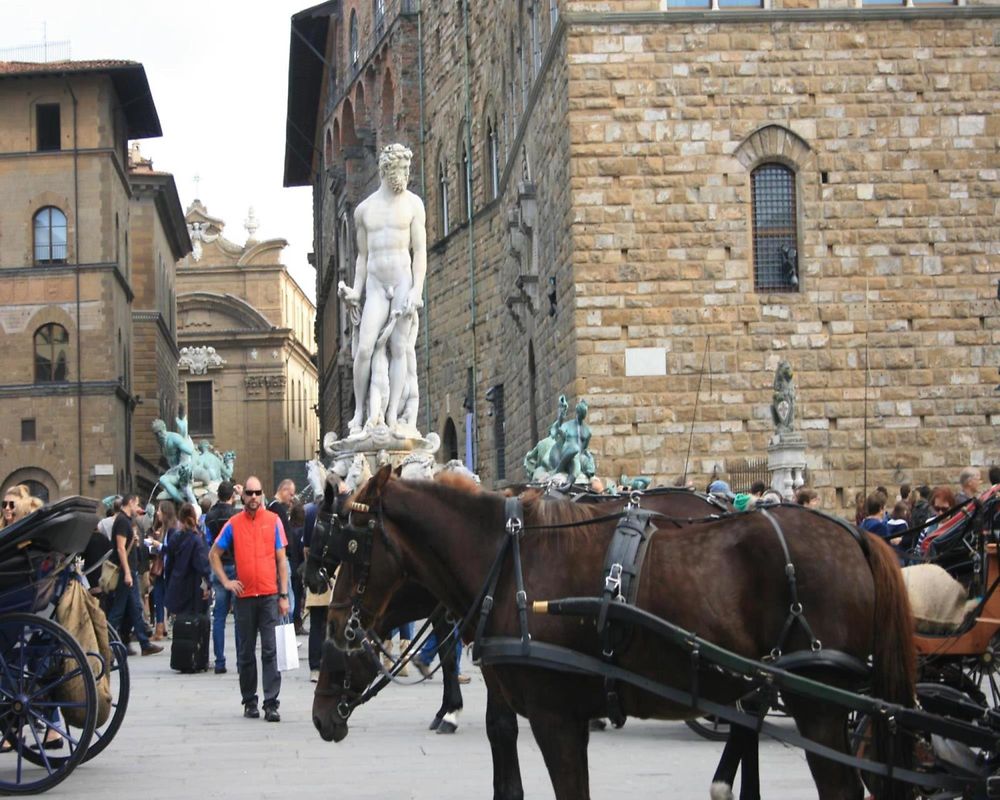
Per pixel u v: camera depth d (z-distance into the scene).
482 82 59.47
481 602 11.12
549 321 41.12
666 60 35.69
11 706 15.26
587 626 10.54
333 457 31.55
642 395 35.41
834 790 10.16
